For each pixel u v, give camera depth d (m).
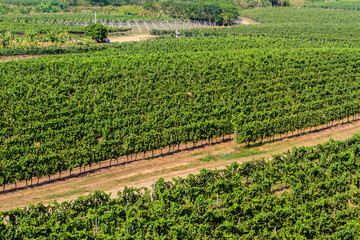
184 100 59.28
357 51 85.69
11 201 37.84
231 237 31.06
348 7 178.38
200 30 115.56
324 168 42.03
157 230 31.75
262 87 65.00
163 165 46.16
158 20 138.88
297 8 177.50
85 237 30.08
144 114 55.03
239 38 101.88
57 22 125.75
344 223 33.25
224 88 62.62
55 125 48.88
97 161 44.50
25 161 40.22
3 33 97.38
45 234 30.77
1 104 53.50
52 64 69.19
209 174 38.53
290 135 55.09
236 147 50.31
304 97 61.12
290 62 75.62
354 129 57.78
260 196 36.66
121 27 125.38
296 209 33.91
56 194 39.41
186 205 33.81
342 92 64.69
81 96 57.47
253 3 185.88
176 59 75.62
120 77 65.94
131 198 35.53
